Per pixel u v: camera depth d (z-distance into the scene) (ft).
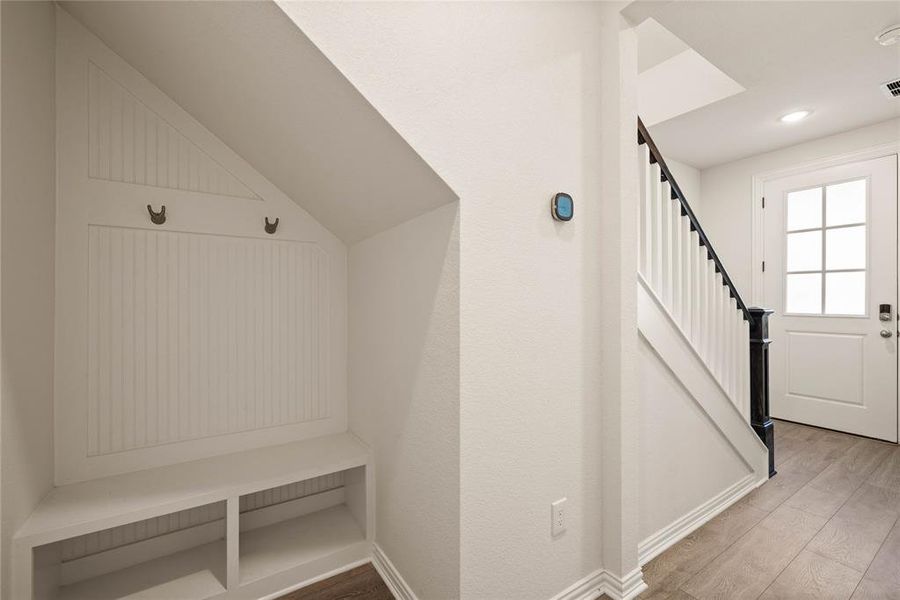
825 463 8.09
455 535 3.50
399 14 3.13
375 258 5.02
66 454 4.12
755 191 11.61
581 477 4.35
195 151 4.82
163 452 4.65
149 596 4.07
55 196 4.01
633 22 4.48
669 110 9.23
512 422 3.78
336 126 3.51
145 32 3.70
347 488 5.83
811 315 10.53
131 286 4.45
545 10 4.02
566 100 4.18
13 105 3.08
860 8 5.74
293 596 4.43
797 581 4.66
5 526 3.06
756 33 6.32
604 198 4.51
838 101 8.43
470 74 3.51
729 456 6.56
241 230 5.12
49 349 3.90
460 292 3.43
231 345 5.07
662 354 5.35
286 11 2.63
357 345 5.58
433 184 3.46
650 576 4.76
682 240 6.03
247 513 5.25
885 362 9.36
